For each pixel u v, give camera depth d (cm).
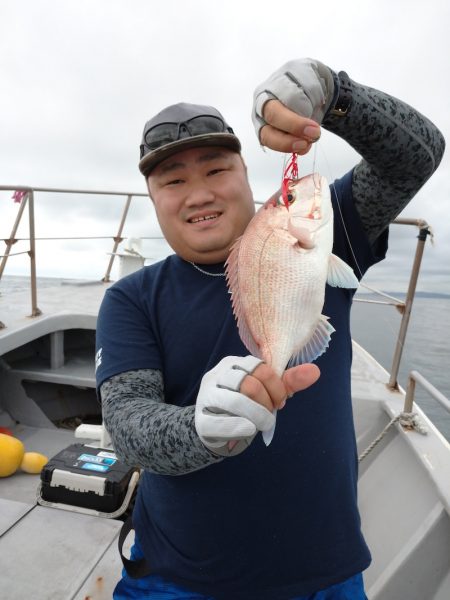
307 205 117
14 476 271
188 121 121
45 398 372
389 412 253
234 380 80
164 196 125
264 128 108
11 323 339
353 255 139
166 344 128
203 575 120
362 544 124
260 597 117
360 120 118
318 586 116
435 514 185
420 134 123
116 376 118
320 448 120
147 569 129
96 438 271
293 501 118
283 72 108
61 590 181
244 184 129
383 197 131
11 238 353
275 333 106
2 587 181
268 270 110
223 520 119
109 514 226
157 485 129
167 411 96
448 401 184
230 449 81
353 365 329
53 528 216
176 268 136
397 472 226
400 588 175
